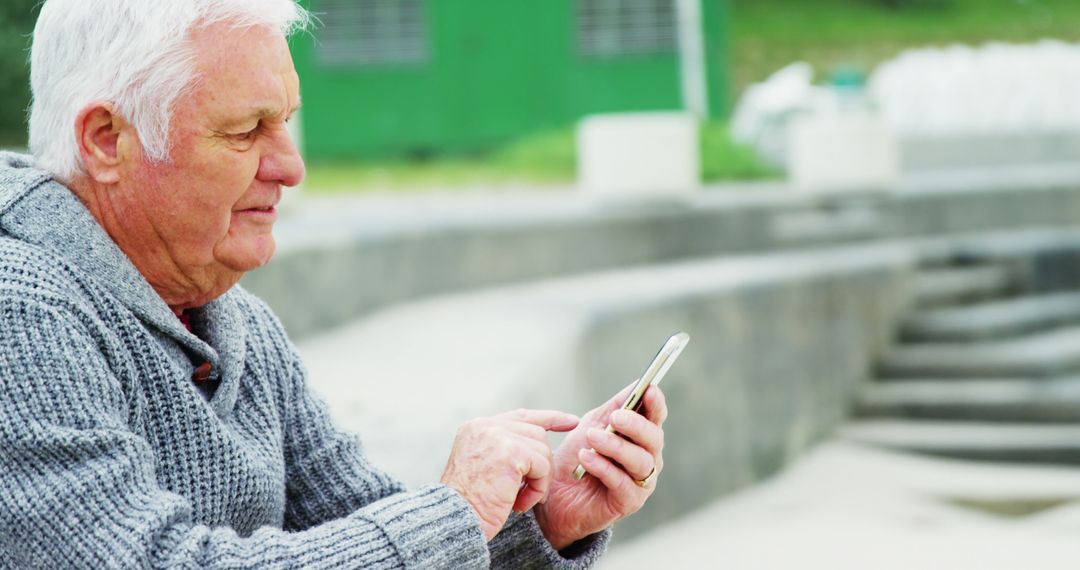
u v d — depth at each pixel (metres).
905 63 16.50
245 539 1.68
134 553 1.59
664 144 10.52
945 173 14.91
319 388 5.39
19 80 10.02
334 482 2.04
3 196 1.75
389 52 17.23
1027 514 8.52
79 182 1.78
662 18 18.02
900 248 11.98
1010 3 33.53
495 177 14.32
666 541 7.74
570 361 6.64
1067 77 15.52
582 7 17.77
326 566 1.66
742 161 13.93
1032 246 12.28
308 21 1.83
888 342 11.11
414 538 1.72
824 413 10.16
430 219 9.09
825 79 28.23
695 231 10.78
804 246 11.67
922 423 10.52
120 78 1.70
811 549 7.59
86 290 1.73
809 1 31.97
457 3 17.36
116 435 1.65
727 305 8.90
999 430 10.20
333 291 7.23
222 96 1.71
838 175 11.99
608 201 10.45
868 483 9.20
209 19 1.71
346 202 11.87
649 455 2.03
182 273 1.80
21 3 10.03
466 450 1.90
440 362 6.02
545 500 2.11
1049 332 11.75
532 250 9.34
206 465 1.78
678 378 8.27
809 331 9.97
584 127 10.72
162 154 1.72
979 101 15.64
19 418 1.62
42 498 1.61
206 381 1.88
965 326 11.22
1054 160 15.16
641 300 8.12
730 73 28.36
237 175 1.75
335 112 17.16
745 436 9.04
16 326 1.65
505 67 17.61
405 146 17.38
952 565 7.30
